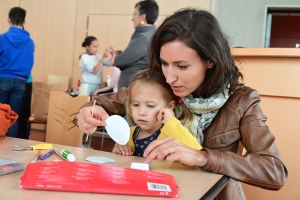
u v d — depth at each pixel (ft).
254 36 13.33
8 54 9.57
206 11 2.99
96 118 3.33
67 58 16.34
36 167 2.08
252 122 3.06
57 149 3.19
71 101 5.08
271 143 2.88
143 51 7.97
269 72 4.76
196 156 2.59
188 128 3.34
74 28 16.16
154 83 3.54
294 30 21.93
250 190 4.78
